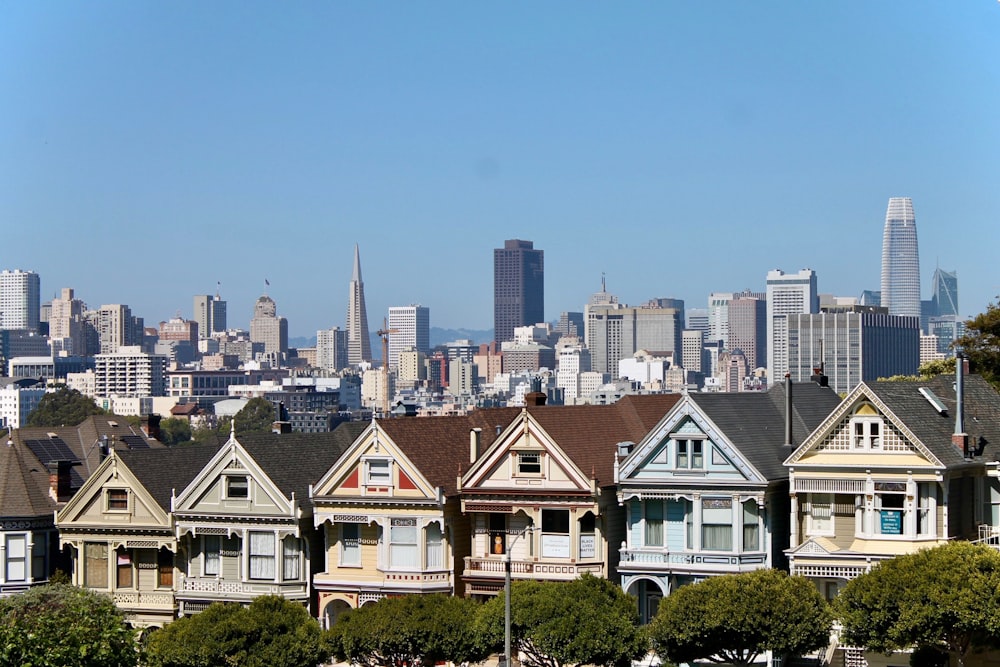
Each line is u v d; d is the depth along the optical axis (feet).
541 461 453.99
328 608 470.39
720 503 435.12
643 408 494.59
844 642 390.21
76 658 368.27
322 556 477.77
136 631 418.72
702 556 435.53
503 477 458.09
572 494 448.65
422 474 461.37
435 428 482.28
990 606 369.30
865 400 420.77
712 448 435.53
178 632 414.00
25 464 513.86
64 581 489.26
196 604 477.77
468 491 460.14
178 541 481.05
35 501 499.51
